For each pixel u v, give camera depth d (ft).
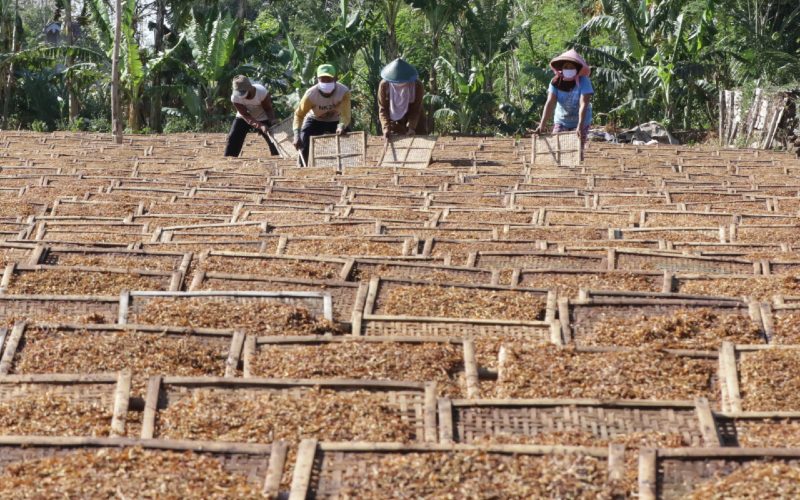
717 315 19.44
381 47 106.42
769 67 85.61
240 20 96.53
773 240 28.71
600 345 18.65
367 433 14.52
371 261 23.91
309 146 47.50
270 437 14.46
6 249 25.00
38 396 15.75
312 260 24.12
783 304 19.70
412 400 15.51
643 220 31.76
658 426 14.74
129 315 19.98
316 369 16.88
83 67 91.40
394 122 48.26
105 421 15.20
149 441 13.30
